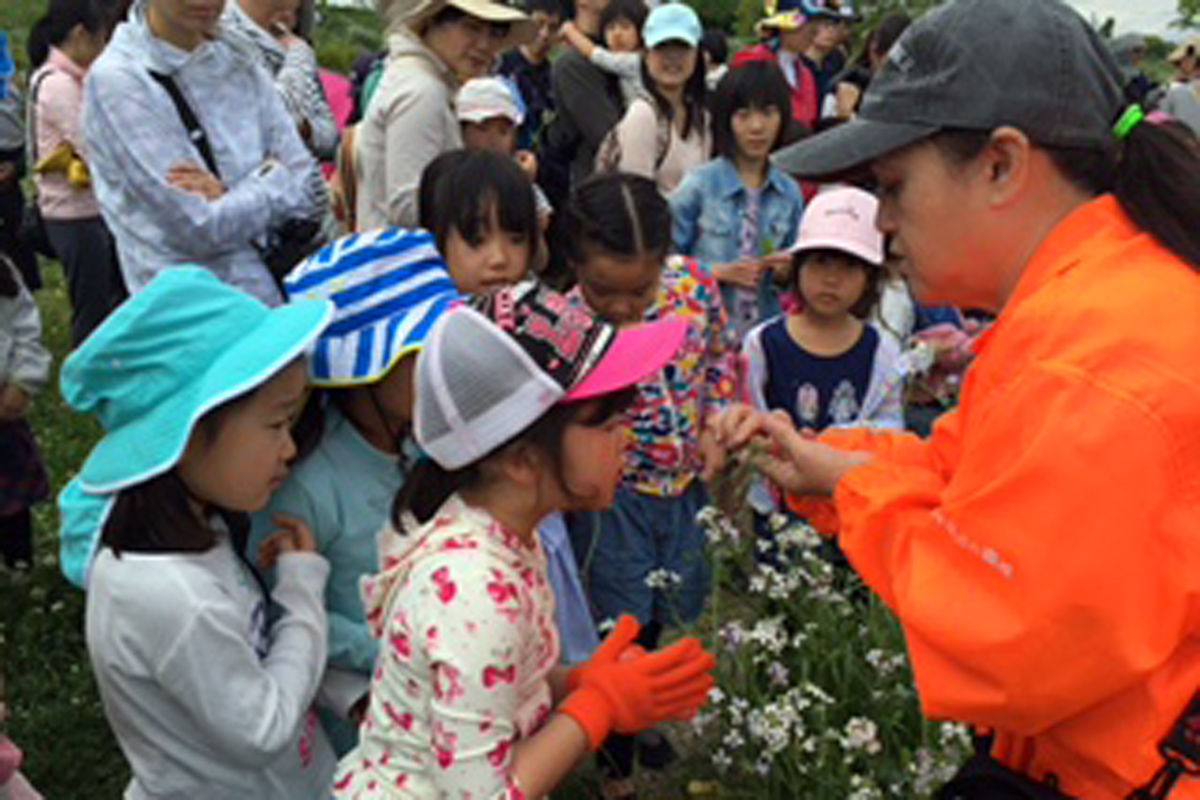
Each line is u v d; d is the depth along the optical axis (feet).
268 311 6.15
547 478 5.12
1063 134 4.29
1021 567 3.90
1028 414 3.97
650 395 9.27
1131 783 4.18
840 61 25.18
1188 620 3.95
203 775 6.15
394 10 12.34
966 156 4.46
